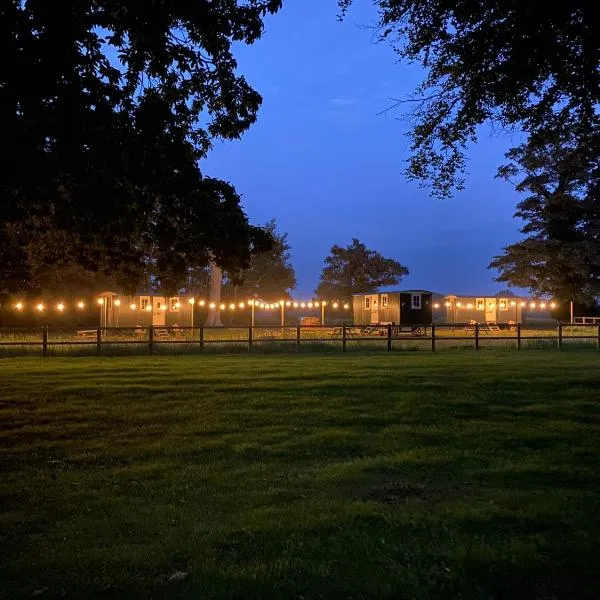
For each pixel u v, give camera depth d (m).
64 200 8.80
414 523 5.51
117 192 8.60
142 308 36.84
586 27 8.33
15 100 7.48
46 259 12.62
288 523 5.57
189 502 6.36
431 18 10.26
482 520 5.56
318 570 4.51
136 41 9.76
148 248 11.72
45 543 5.22
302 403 11.81
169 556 4.87
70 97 7.71
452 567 4.54
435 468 7.52
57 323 42.56
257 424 10.20
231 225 10.80
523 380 14.23
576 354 21.70
